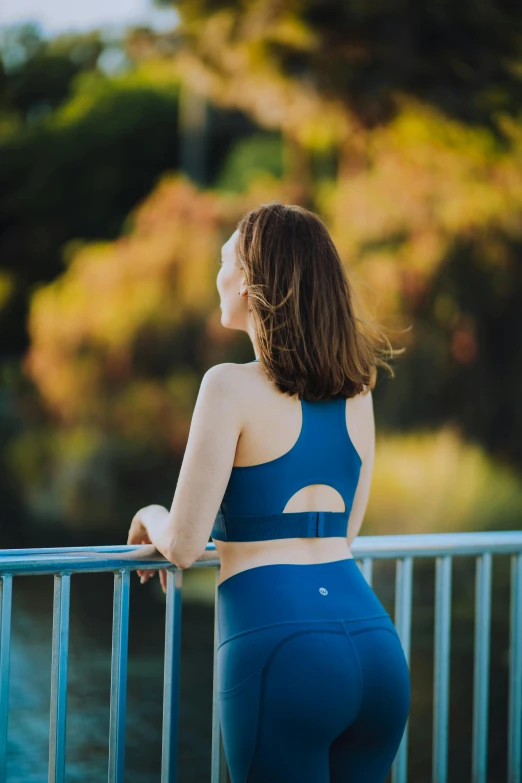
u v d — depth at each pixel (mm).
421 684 5254
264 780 1523
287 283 1664
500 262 16188
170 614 1853
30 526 12117
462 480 14656
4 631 1698
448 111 15578
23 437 19484
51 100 25500
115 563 1768
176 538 1598
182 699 4969
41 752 4137
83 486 16266
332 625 1552
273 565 1590
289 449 1628
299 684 1505
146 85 24781
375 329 1923
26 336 23219
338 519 1669
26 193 24141
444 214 15961
